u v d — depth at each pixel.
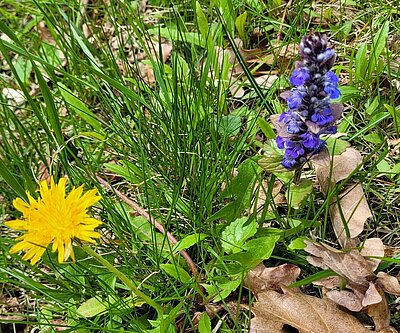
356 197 0.22
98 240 0.23
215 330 0.21
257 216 0.23
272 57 0.29
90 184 0.25
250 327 0.20
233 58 0.30
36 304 0.24
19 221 0.17
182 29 0.31
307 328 0.19
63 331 0.20
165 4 0.33
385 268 0.21
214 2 0.29
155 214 0.24
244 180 0.23
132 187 0.26
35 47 0.34
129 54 0.33
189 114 0.24
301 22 0.30
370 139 0.25
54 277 0.24
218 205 0.24
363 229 0.23
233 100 0.28
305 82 0.19
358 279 0.20
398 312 0.20
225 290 0.21
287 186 0.23
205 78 0.24
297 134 0.20
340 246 0.22
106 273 0.22
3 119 0.29
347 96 0.25
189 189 0.24
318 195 0.23
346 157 0.23
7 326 0.24
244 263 0.20
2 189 0.27
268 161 0.21
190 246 0.23
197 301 0.22
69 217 0.16
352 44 0.29
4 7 0.38
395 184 0.23
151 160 0.25
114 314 0.21
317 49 0.18
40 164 0.29
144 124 0.25
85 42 0.29
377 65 0.27
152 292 0.22
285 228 0.22
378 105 0.26
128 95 0.23
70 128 0.30
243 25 0.30
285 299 0.20
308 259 0.21
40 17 0.34
